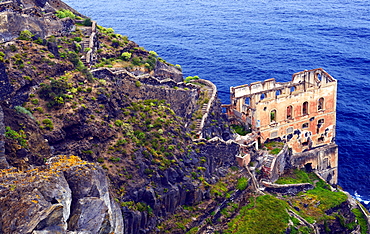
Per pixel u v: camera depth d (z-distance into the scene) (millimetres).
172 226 78188
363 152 125000
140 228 73375
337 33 187125
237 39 182875
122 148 76812
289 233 89812
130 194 73250
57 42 90562
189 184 82062
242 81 150875
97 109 78688
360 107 139250
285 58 165750
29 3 103375
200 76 153750
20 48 81125
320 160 118688
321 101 117000
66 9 114625
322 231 98062
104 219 50906
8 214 46062
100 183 54938
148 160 78125
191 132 94688
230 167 96812
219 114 104562
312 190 107750
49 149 68375
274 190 103062
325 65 160875
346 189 116688
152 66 104562
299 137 116688
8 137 60781
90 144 74250
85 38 101312
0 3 92875
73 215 50344
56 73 81125
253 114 110625
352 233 102188
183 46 175375
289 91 113188
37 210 46250
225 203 88375
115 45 106938
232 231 86000
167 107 92562
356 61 162875
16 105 72500
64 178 52156
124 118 83125
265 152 108875
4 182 49625
